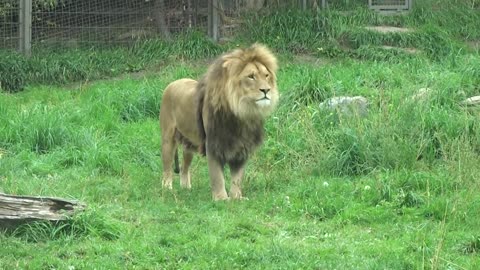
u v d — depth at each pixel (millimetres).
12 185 18172
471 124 20609
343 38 30250
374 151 19484
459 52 28719
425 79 25562
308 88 24266
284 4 31719
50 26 29828
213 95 17375
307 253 13938
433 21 31719
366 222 16016
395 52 29094
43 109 23688
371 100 23078
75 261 13586
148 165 20906
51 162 20297
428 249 13922
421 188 17734
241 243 14492
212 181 17641
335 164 19438
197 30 30422
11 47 29406
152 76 28047
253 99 17141
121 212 16344
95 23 30109
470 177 17797
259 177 19094
